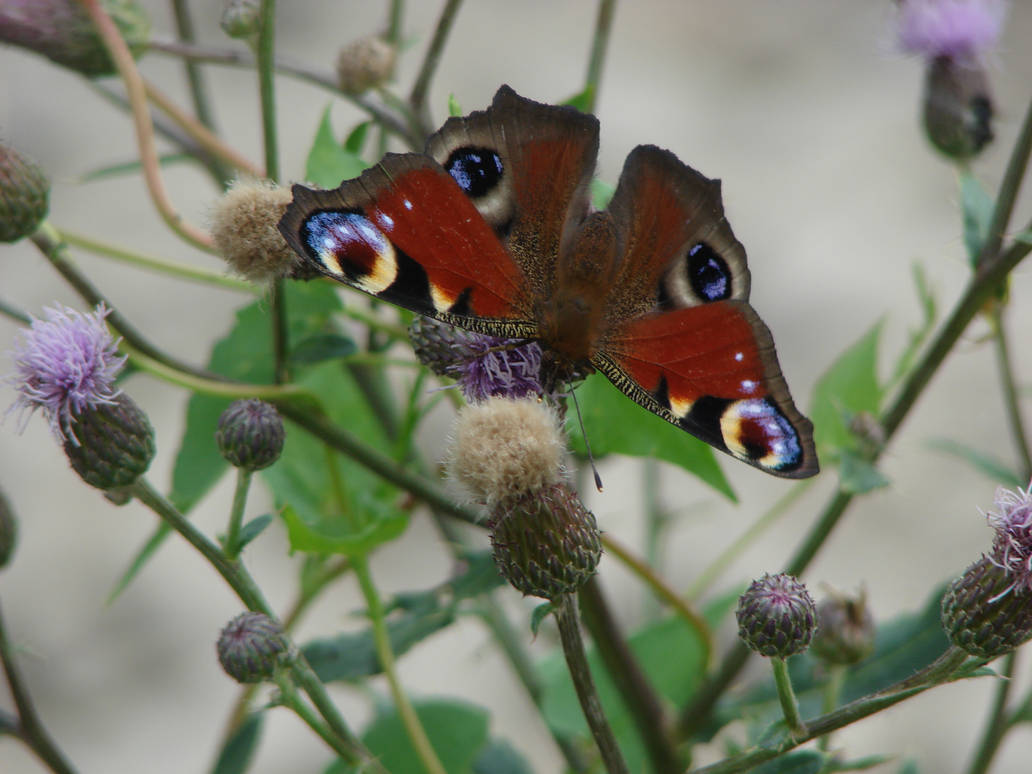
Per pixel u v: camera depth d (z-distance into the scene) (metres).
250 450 0.48
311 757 0.66
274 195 0.49
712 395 0.49
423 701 0.53
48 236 0.50
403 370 0.54
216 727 0.69
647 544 0.54
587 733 0.52
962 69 0.53
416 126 0.51
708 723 0.51
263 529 0.49
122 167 0.52
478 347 0.49
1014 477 0.52
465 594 0.50
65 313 0.49
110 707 0.69
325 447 0.51
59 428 0.49
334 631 0.68
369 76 0.51
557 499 0.48
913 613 0.52
